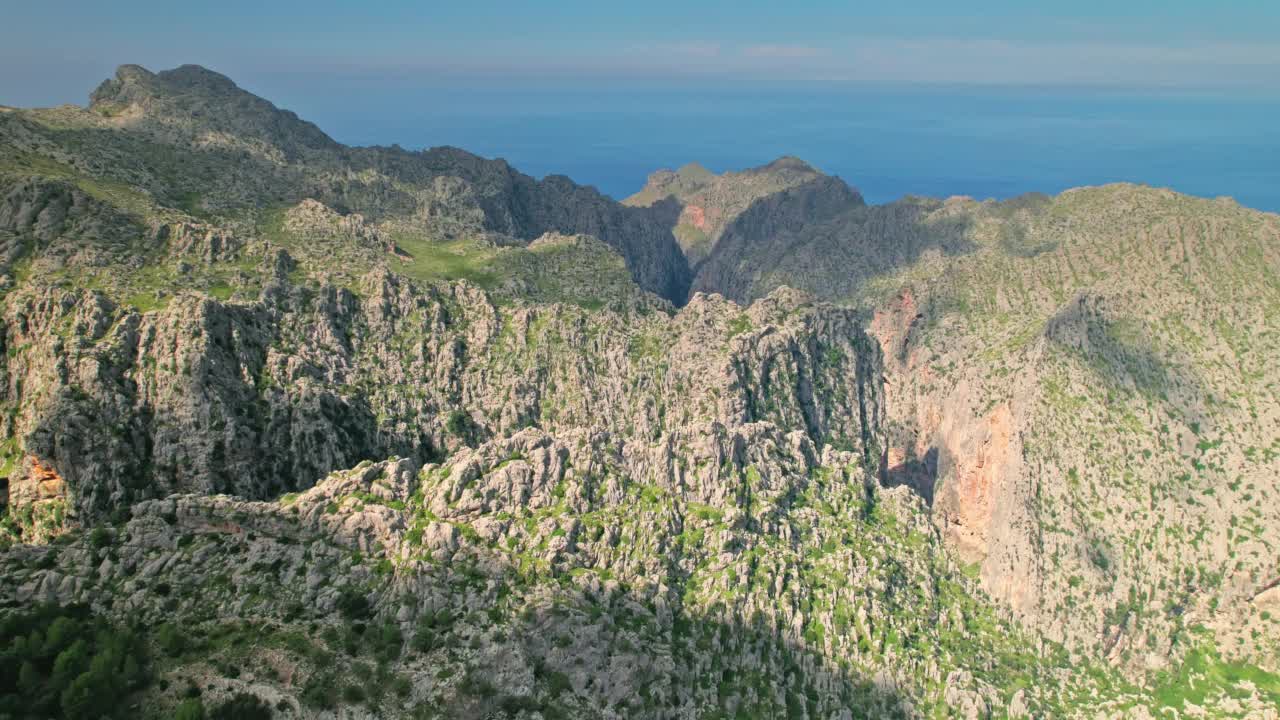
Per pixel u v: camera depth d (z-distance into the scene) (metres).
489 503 150.25
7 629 121.31
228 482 193.62
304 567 137.62
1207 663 184.75
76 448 183.75
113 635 121.44
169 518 142.75
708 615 151.38
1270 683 178.12
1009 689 170.88
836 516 187.88
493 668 125.00
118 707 112.56
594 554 149.88
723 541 161.25
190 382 194.00
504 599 135.88
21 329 199.38
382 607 133.50
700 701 137.75
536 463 156.88
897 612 171.38
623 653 132.62
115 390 190.00
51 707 111.25
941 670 162.75
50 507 182.12
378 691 120.12
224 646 123.62
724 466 175.00
